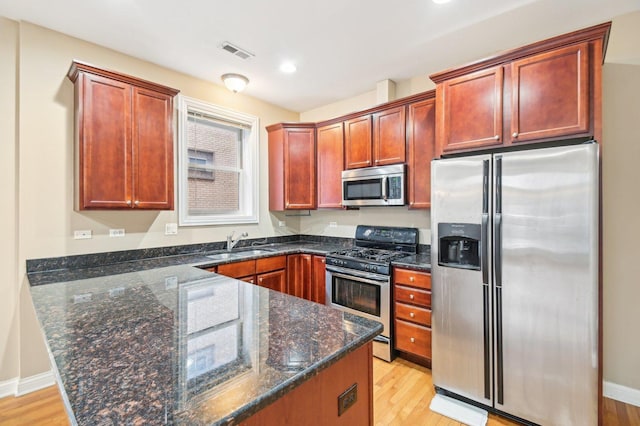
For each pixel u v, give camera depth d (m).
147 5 2.02
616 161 2.12
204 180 3.39
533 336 1.79
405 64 2.87
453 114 2.19
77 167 2.27
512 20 2.18
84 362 0.85
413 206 2.86
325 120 3.76
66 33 2.35
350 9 2.07
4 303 2.16
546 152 1.73
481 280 1.96
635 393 2.05
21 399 2.14
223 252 3.29
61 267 2.32
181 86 3.05
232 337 1.02
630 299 2.08
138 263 2.59
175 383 0.74
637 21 2.06
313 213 4.18
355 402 1.07
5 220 2.16
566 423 1.70
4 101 2.15
